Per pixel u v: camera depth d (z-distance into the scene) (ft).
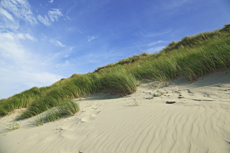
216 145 6.23
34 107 22.90
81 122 13.06
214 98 12.13
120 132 9.30
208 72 19.21
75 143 9.24
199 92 14.76
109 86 25.88
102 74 29.01
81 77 30.27
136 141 7.84
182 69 21.98
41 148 9.57
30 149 9.74
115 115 12.83
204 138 6.82
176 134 7.61
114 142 8.27
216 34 38.65
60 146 9.29
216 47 20.70
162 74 23.32
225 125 7.41
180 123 8.63
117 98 20.62
